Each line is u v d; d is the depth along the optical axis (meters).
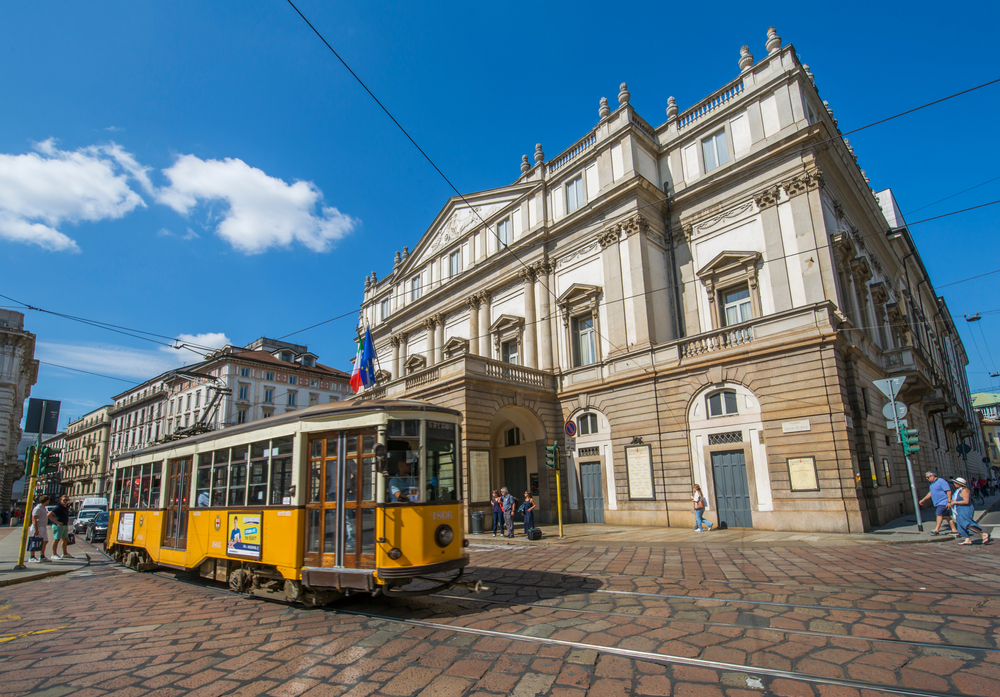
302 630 6.98
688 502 18.75
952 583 8.33
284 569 8.36
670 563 11.14
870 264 26.66
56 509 17.20
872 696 4.55
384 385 25.73
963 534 12.66
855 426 16.75
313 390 60.47
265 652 6.09
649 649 5.75
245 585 9.41
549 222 26.42
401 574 7.42
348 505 7.98
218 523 10.12
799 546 12.98
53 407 16.14
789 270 19.30
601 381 22.06
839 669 5.10
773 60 20.89
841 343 16.42
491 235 29.28
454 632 6.67
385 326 36.56
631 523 20.23
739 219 21.05
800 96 19.86
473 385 20.75
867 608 7.07
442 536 7.98
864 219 26.14
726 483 18.09
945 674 4.91
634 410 20.81
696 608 7.38
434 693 4.82
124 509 14.99
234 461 10.08
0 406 43.22
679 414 19.45
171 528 11.97
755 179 20.70
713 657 5.48
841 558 11.00
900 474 20.77
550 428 23.27
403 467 7.95
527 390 22.64
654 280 22.22
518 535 18.16
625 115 23.66
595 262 23.92
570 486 22.62
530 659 5.58
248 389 54.62
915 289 39.09
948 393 30.06
